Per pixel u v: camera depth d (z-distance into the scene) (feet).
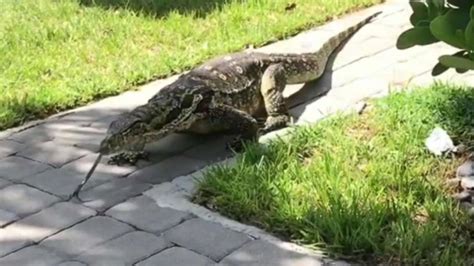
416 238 12.39
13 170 14.65
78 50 19.02
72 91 17.13
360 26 20.17
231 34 19.83
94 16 20.72
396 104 15.90
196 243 12.77
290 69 16.69
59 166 14.76
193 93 14.92
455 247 12.37
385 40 19.48
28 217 13.47
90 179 14.37
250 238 12.82
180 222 13.21
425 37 12.21
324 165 13.98
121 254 12.64
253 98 15.99
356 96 16.90
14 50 18.90
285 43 19.67
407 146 14.60
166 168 14.62
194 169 14.60
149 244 12.80
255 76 16.07
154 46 19.36
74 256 12.64
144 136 14.55
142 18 20.65
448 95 15.97
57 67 18.22
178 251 12.64
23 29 19.90
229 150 15.07
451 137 14.93
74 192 13.99
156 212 13.47
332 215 12.80
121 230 13.11
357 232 12.50
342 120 15.61
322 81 17.58
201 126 15.30
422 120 15.34
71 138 15.65
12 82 17.49
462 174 13.87
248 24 20.39
